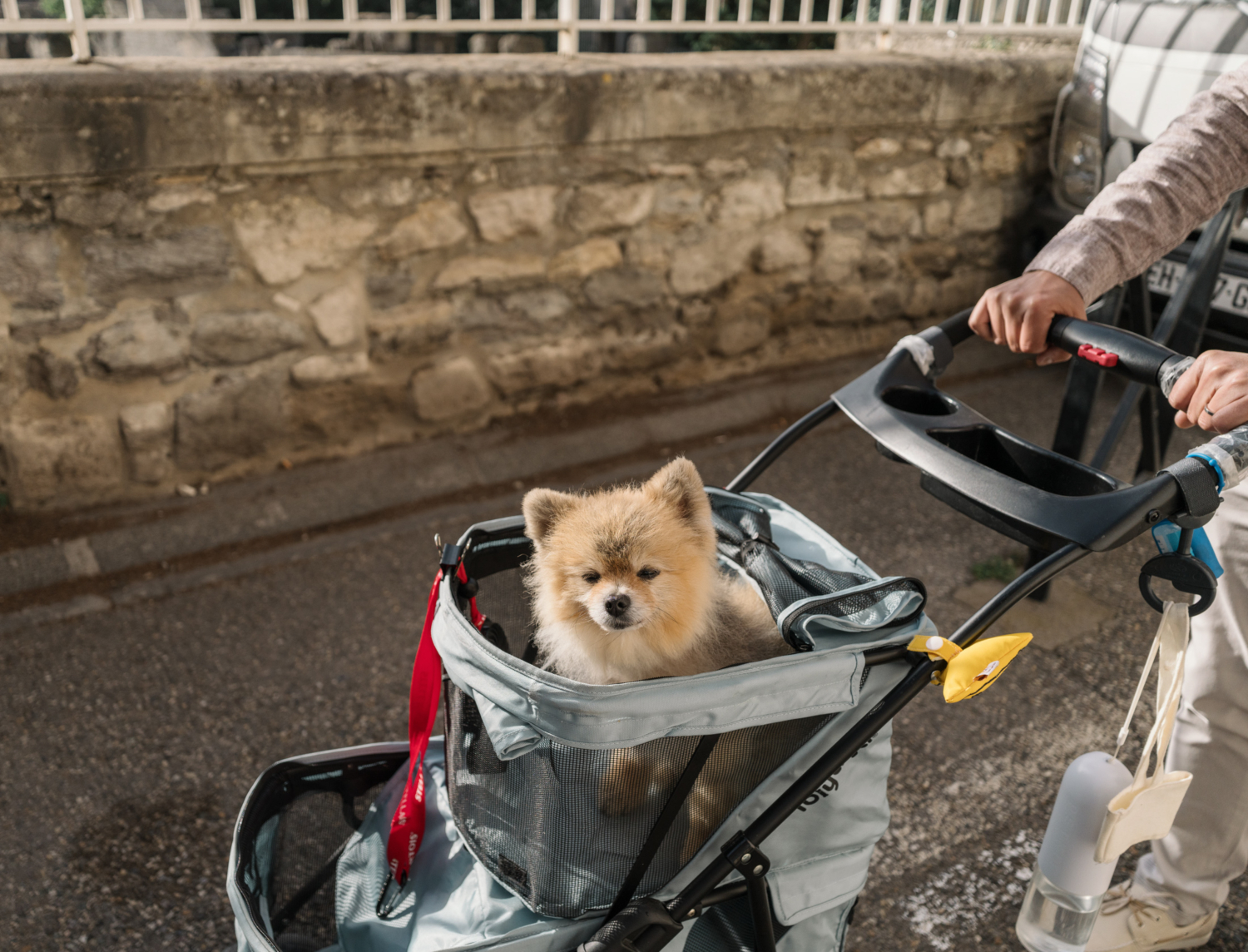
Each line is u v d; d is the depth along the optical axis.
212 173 3.71
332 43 6.57
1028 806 2.77
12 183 3.41
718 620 1.96
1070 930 1.86
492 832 1.63
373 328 4.26
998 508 1.59
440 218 4.21
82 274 3.63
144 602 3.62
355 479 4.32
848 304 5.55
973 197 5.63
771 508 2.24
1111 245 1.89
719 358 5.31
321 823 1.97
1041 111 5.59
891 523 4.25
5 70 3.38
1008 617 3.63
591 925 1.56
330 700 3.16
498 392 4.72
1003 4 6.02
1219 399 1.54
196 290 3.85
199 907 2.43
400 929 1.74
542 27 4.40
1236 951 2.30
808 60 4.88
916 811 2.74
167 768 2.86
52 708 3.08
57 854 2.56
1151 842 2.29
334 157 3.86
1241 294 4.08
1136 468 4.50
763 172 4.90
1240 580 1.92
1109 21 4.63
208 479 4.18
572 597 1.95
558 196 4.43
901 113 5.08
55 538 3.81
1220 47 4.02
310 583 3.77
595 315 4.80
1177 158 1.89
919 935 2.36
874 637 1.62
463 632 1.57
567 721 1.41
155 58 3.84
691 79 4.45
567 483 4.51
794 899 1.65
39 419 3.75
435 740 2.16
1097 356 1.78
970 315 2.04
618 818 1.53
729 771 1.58
